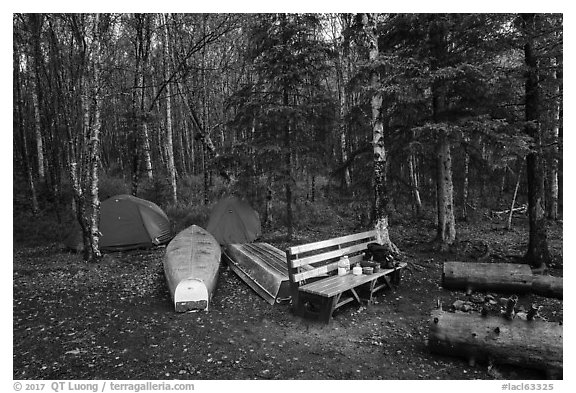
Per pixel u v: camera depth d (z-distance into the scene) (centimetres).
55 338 522
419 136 905
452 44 934
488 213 1602
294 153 1114
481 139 853
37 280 786
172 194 1603
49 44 1420
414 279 784
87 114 912
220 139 1898
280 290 664
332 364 454
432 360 464
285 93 1091
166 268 749
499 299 665
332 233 1245
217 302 671
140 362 457
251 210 1155
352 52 1560
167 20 1479
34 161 1880
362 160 994
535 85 840
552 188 1466
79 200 915
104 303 662
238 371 436
